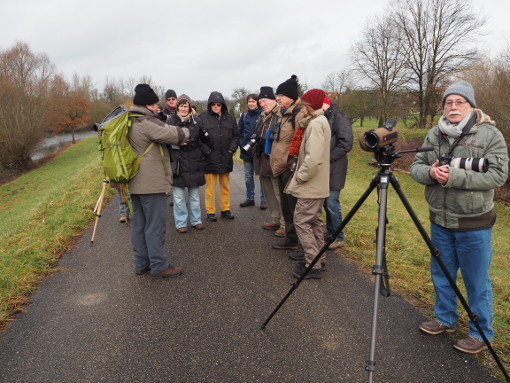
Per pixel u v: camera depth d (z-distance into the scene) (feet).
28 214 24.35
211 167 18.31
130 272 13.06
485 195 7.96
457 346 8.54
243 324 9.72
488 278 8.36
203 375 7.83
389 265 13.39
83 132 218.18
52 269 13.30
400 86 89.51
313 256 12.03
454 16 82.94
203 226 18.02
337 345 8.80
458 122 8.00
